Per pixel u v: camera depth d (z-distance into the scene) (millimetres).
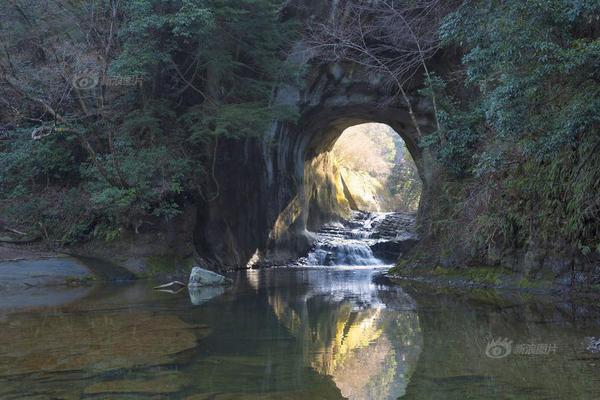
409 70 19797
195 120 18172
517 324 7832
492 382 5008
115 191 15555
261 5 17188
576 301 9898
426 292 12203
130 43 16047
